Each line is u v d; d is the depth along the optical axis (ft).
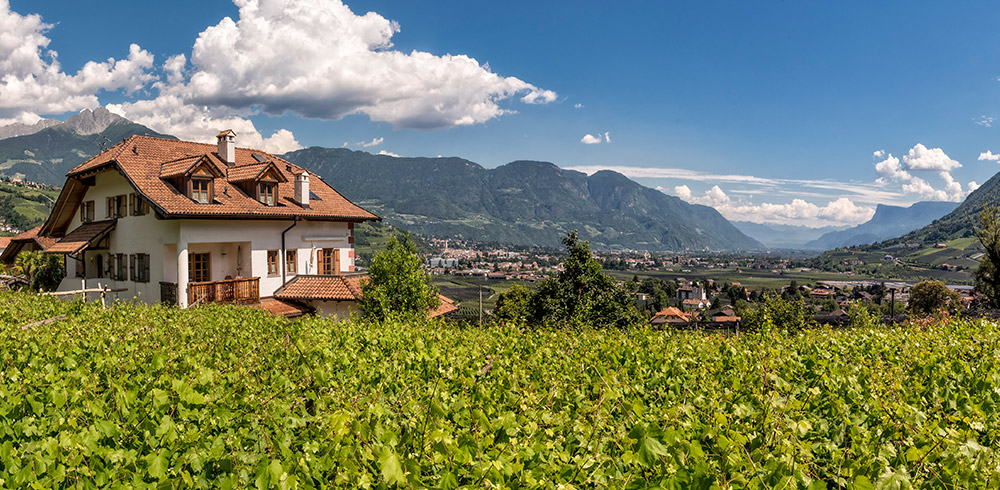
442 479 12.62
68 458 13.43
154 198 70.49
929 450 13.82
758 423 16.56
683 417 16.96
